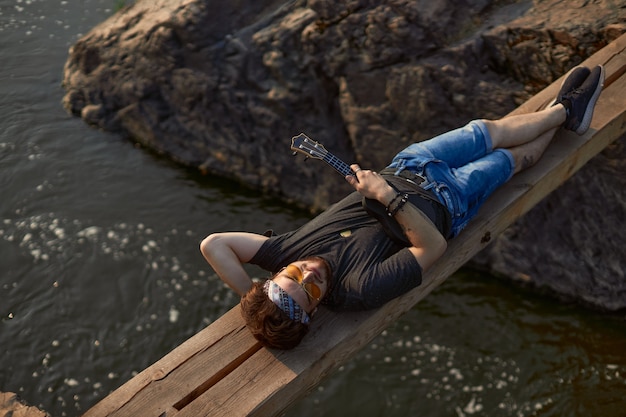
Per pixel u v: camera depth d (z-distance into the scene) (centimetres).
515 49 610
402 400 573
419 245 310
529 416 558
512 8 642
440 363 596
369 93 672
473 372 588
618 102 447
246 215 727
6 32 950
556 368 586
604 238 616
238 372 300
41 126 816
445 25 639
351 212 329
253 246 326
